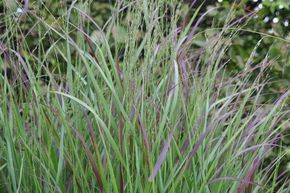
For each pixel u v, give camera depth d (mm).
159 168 2023
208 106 2275
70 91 2299
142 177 2104
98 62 2459
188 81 2518
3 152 2299
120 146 2023
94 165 1973
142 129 1965
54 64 3180
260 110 2713
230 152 2162
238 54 3562
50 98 2494
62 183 2139
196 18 3736
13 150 2184
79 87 2365
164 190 2014
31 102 2256
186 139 2129
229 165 2170
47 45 3438
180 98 2271
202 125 2240
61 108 2221
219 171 2207
